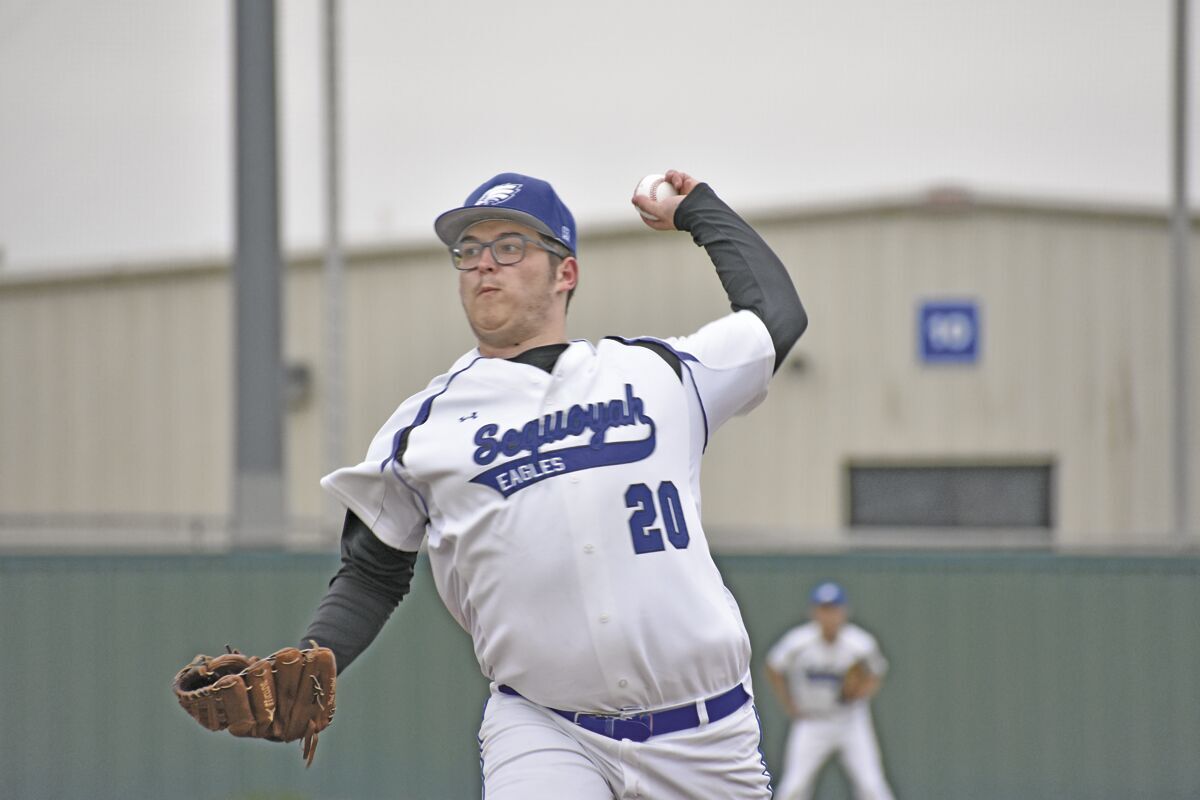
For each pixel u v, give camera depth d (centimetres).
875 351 4947
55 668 4194
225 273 5078
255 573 4206
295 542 4519
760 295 1145
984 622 4175
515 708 1070
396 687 4256
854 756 3703
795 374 4978
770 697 4206
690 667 1036
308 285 5056
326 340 4562
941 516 4912
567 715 1052
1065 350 4881
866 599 4216
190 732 4197
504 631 1038
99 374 5081
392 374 5003
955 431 4906
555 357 1076
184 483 5047
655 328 4919
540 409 1045
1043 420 4878
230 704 989
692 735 1046
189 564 4209
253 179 4191
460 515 1044
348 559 1101
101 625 4203
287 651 1016
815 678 3709
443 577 1085
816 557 4234
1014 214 4912
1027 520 4878
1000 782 4144
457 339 4991
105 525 4847
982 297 4906
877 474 4947
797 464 4969
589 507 1020
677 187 1209
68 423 5088
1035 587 4162
